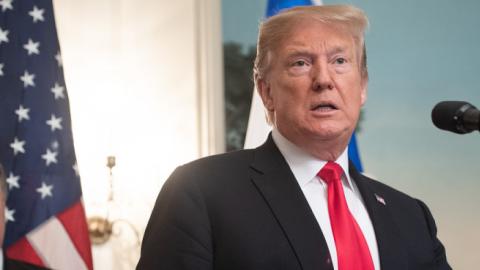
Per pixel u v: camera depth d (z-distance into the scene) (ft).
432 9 13.17
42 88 10.36
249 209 5.47
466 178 12.75
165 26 13.35
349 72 5.82
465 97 13.00
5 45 10.30
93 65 13.14
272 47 6.02
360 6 13.20
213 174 5.72
